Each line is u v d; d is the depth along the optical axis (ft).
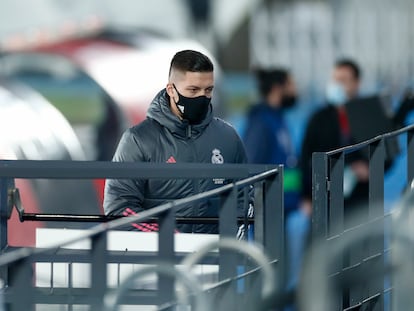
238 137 61.46
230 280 49.29
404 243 44.98
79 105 141.18
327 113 92.79
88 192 92.12
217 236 54.65
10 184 56.13
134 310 52.21
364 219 59.67
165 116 59.67
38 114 95.86
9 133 92.02
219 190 49.11
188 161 59.82
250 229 58.08
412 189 54.70
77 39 143.43
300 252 86.43
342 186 57.36
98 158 136.87
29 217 56.34
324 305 39.63
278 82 104.27
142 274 41.52
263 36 145.89
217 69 144.46
